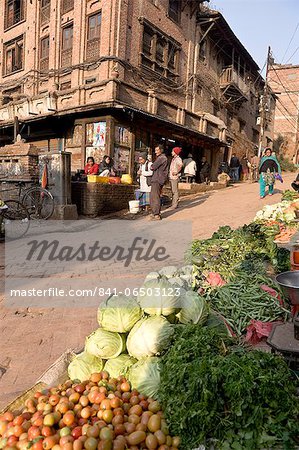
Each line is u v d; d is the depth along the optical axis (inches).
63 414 93.7
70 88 704.4
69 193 490.6
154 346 109.7
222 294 156.9
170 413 90.4
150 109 709.3
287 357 105.9
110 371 112.3
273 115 1501.0
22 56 845.8
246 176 1141.1
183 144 846.5
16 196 520.7
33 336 168.7
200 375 89.3
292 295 120.7
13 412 98.5
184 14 828.0
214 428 85.5
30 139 794.8
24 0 825.5
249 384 85.7
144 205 518.3
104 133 636.7
